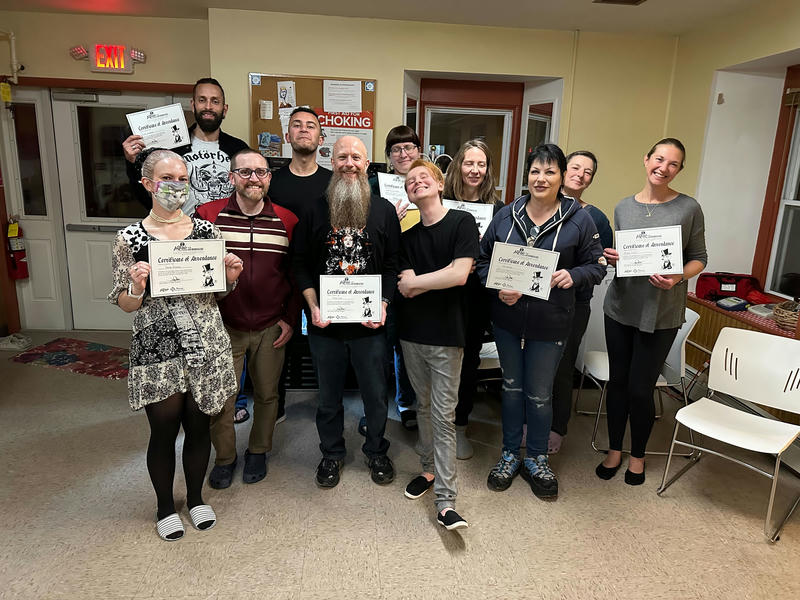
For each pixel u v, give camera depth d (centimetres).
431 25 376
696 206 225
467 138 435
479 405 329
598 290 343
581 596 180
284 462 256
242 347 223
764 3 307
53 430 279
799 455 263
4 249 416
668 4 320
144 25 391
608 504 230
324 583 182
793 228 344
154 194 178
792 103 333
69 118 411
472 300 253
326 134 384
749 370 234
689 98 376
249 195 206
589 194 412
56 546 194
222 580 182
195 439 200
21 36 386
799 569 194
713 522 219
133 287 174
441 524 212
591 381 358
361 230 208
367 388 226
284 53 370
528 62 388
